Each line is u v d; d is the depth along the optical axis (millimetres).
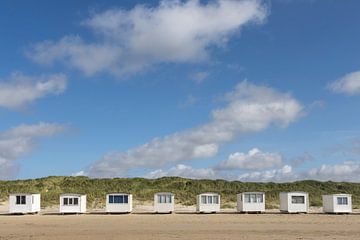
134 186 152375
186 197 132750
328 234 58375
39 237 55844
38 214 88312
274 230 62406
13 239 54312
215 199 91000
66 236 56594
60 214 87375
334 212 88188
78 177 162000
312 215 85500
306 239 53969
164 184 155625
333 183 161250
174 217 80750
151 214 87750
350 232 60531
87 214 87875
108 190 144000
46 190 144625
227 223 70938
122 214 87875
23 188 145875
